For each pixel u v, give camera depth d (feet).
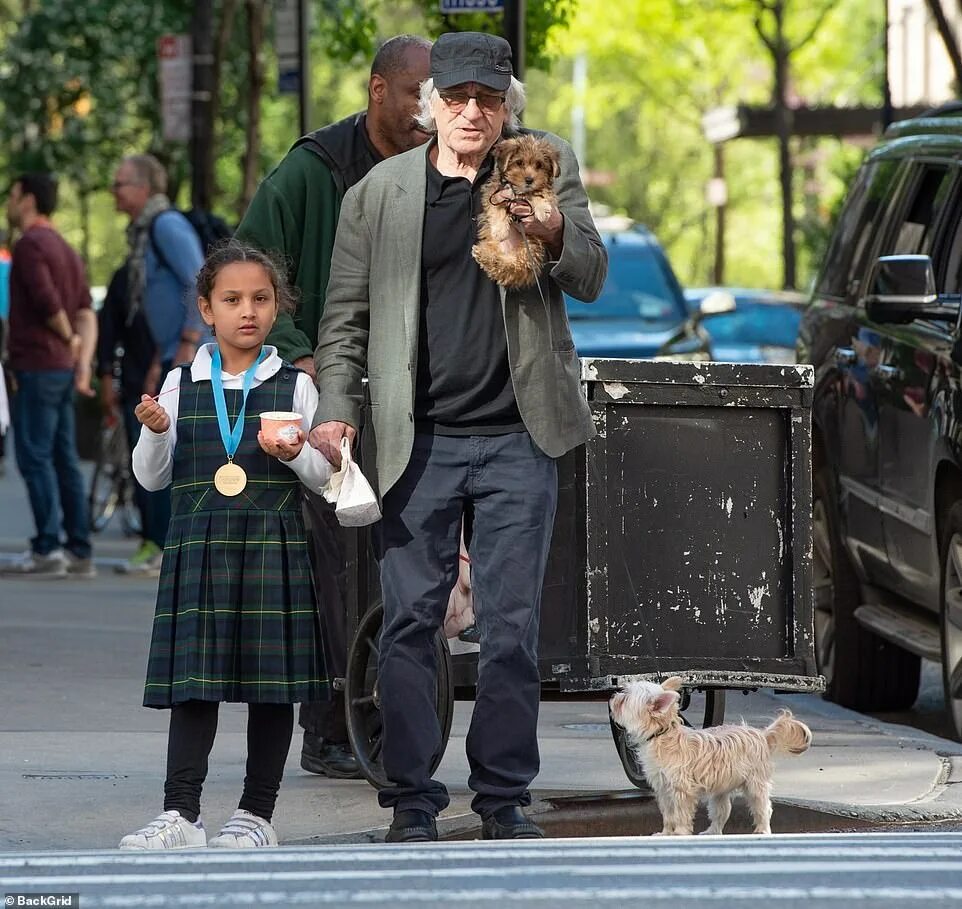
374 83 39.91
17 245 73.46
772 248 307.78
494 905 24.98
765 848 29.78
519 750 32.73
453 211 32.76
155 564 77.66
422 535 32.89
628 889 26.03
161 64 97.76
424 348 32.89
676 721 32.94
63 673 52.21
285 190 39.91
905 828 36.04
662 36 219.61
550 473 33.09
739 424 36.06
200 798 35.12
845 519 53.78
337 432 32.50
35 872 27.81
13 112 154.10
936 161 53.31
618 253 94.79
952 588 46.55
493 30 75.97
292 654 31.73
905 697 54.60
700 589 35.83
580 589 35.01
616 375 34.94
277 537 31.94
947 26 100.17
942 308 48.26
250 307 32.32
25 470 74.69
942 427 46.42
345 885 26.43
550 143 32.58
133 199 72.18
